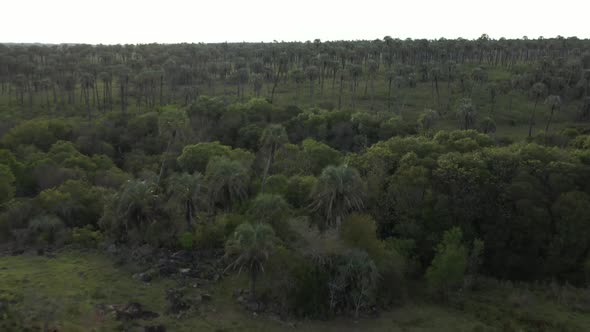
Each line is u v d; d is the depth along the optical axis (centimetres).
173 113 7094
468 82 13250
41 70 14400
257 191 5762
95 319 3659
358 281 4044
